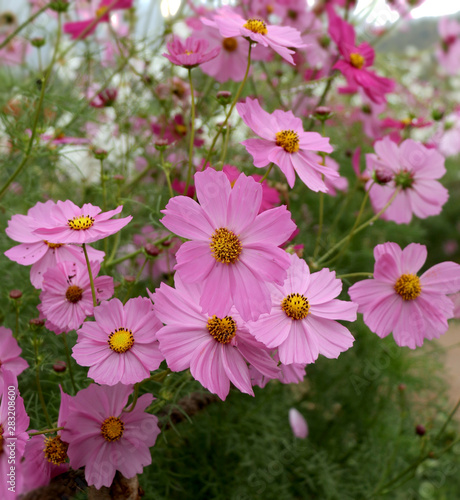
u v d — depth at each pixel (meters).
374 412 0.80
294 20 0.75
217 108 0.67
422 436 0.63
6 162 0.58
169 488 0.58
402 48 1.23
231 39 0.49
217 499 0.58
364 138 0.92
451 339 1.26
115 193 0.56
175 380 0.42
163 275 0.52
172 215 0.27
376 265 0.35
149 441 0.30
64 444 0.30
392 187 0.46
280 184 0.48
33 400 0.45
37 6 0.78
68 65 0.75
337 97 0.99
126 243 0.56
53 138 0.55
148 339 0.29
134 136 0.71
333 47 0.70
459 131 1.09
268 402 0.68
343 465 0.75
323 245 0.67
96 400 0.29
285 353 0.29
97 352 0.28
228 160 0.63
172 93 0.64
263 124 0.33
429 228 1.44
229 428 0.62
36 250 0.34
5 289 0.50
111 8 0.64
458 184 1.49
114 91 0.64
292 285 0.30
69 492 0.31
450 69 1.24
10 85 0.67
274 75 0.79
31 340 0.40
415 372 0.86
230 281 0.27
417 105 1.01
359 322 0.75
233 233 0.27
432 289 0.35
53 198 0.61
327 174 0.34
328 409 0.79
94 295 0.30
